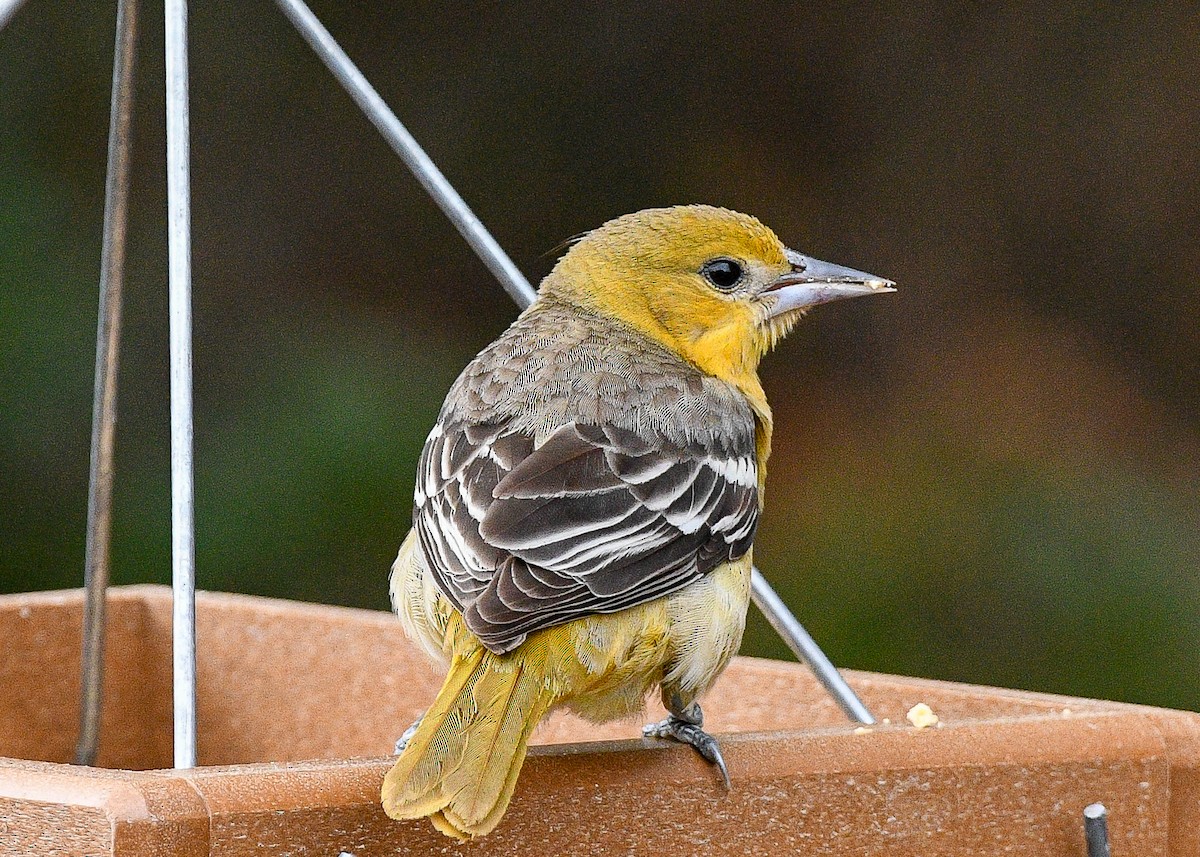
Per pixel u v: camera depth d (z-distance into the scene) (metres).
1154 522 13.90
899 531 13.99
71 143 13.39
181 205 5.57
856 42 15.50
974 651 13.11
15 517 12.38
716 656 5.97
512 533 5.49
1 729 7.80
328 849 4.72
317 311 14.34
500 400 6.18
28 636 7.91
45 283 12.89
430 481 5.83
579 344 6.69
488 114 14.99
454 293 14.56
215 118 14.60
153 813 4.42
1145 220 15.38
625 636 5.57
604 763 5.32
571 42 15.16
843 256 15.54
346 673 7.92
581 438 5.94
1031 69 15.55
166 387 13.13
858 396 15.35
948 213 15.55
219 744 8.15
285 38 14.71
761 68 15.41
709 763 5.39
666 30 15.27
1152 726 6.02
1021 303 15.46
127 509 12.50
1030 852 5.75
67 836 4.43
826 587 13.48
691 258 7.04
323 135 14.69
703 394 6.51
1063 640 13.09
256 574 12.40
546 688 5.34
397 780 4.73
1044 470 14.55
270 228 14.55
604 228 7.21
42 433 12.54
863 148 15.52
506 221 14.88
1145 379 15.16
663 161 15.22
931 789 5.61
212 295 14.31
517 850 5.11
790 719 7.54
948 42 15.54
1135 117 15.45
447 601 5.50
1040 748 5.79
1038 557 13.57
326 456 12.80
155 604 8.28
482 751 4.92
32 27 13.40
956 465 14.73
